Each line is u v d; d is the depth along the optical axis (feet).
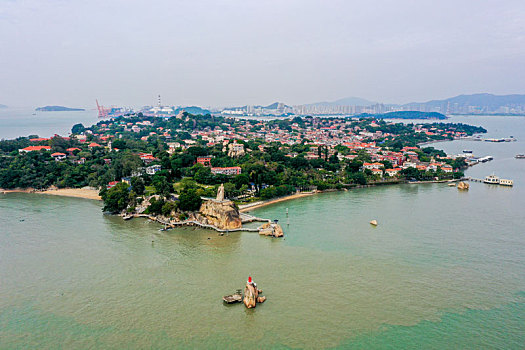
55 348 335.06
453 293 423.23
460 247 555.69
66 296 420.77
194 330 357.41
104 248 561.84
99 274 472.85
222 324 366.63
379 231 629.10
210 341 341.00
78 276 467.93
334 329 358.02
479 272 474.08
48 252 545.03
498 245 562.25
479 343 339.16
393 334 350.64
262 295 418.72
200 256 529.86
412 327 361.10
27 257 526.57
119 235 621.72
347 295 418.92
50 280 458.09
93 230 648.38
